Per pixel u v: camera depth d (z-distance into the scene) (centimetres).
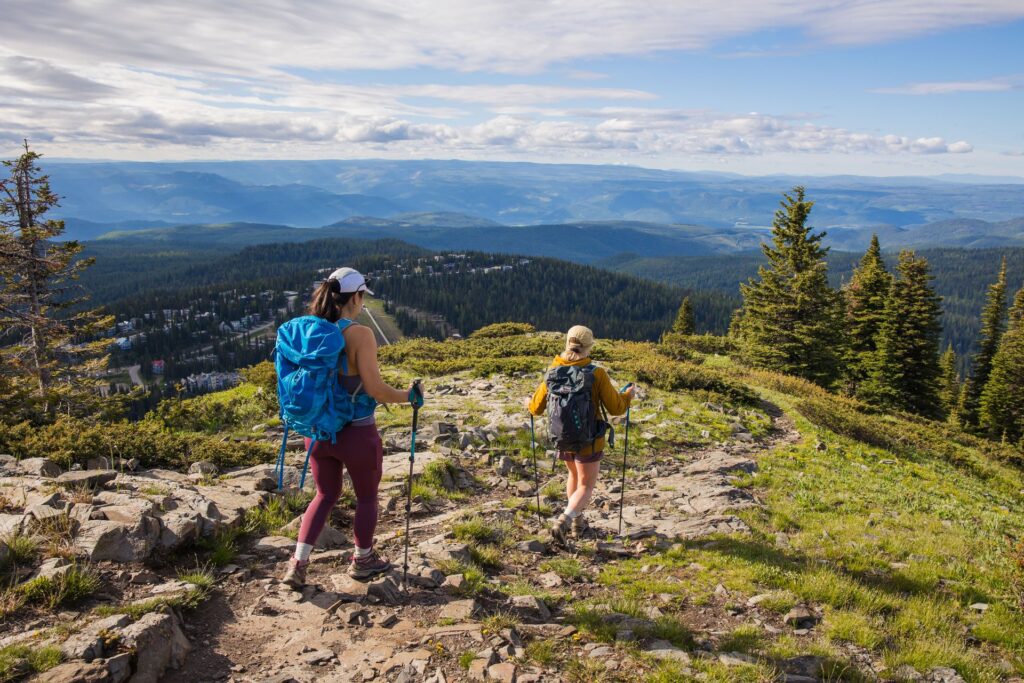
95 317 3114
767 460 1348
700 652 458
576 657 435
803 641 497
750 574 627
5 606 399
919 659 475
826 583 605
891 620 553
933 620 558
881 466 1531
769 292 3972
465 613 483
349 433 475
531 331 3353
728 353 3844
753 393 2039
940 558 762
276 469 837
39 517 508
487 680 391
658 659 441
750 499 984
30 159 2798
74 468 734
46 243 2942
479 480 989
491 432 1247
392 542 645
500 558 644
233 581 512
